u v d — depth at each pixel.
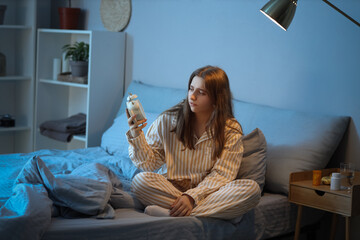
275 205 2.13
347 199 1.94
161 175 1.97
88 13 3.81
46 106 3.88
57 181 1.74
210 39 2.92
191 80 2.02
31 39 3.85
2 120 3.79
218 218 1.87
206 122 2.04
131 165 2.46
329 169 2.27
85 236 1.57
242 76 2.76
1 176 2.20
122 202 1.90
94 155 2.85
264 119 2.48
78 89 3.93
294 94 2.53
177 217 1.78
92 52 3.32
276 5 1.95
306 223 2.28
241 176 2.16
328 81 2.39
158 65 3.28
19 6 3.96
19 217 1.45
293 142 2.29
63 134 3.44
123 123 2.99
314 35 2.43
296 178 2.15
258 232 2.02
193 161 2.03
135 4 3.42
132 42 3.47
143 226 1.68
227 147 2.00
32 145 3.87
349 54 2.31
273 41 2.60
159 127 2.07
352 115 2.31
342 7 2.32
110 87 3.46
